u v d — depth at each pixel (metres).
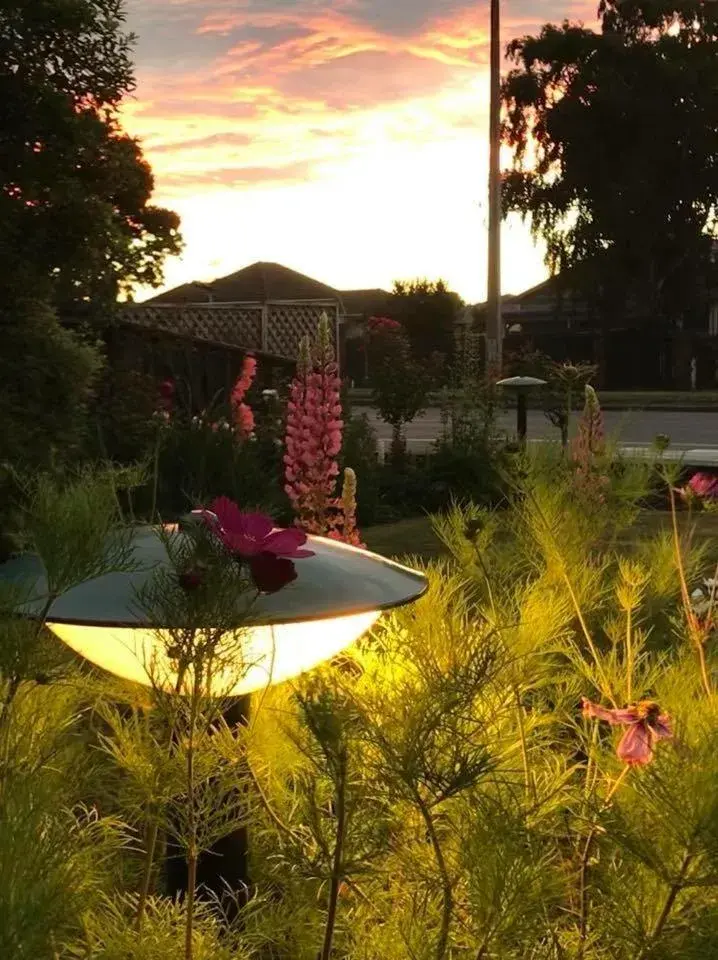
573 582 1.82
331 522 4.00
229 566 1.30
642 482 2.00
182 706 1.38
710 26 40.25
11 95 6.02
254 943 1.48
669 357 41.75
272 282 47.00
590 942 1.32
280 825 1.44
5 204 5.91
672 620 1.91
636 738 1.26
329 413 4.14
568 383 2.47
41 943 0.99
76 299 7.10
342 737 1.11
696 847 1.16
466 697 1.23
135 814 1.52
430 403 12.34
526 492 1.87
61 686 1.41
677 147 40.72
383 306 57.06
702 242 41.72
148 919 1.43
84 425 6.14
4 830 1.02
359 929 1.37
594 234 41.16
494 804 1.26
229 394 11.20
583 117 40.44
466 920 1.33
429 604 1.61
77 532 1.26
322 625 1.58
